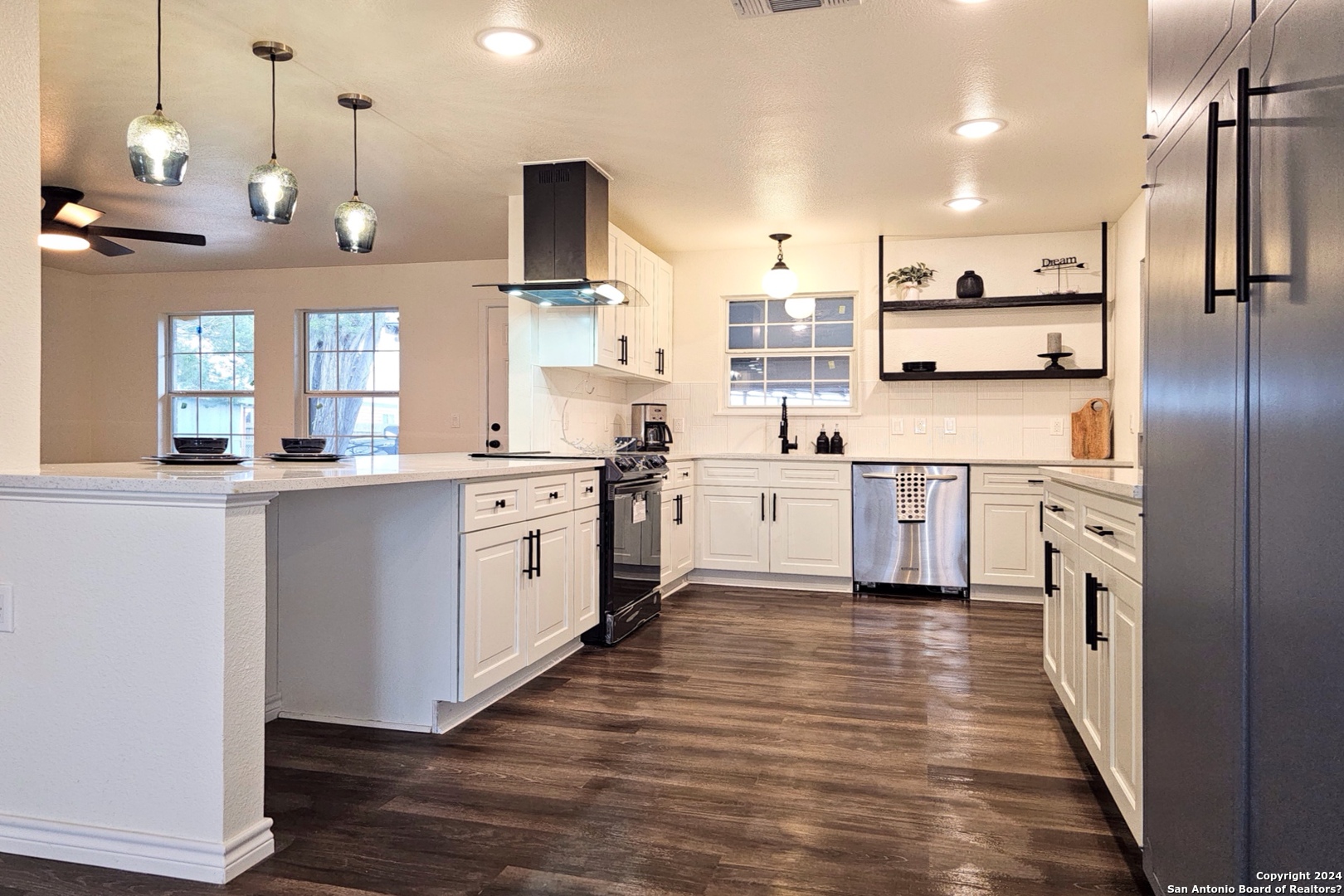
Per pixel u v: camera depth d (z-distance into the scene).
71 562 1.99
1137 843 2.00
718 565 5.78
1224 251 1.32
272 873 1.92
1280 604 1.08
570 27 2.82
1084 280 5.63
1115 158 4.15
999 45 2.95
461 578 2.86
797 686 3.41
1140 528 1.85
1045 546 3.24
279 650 3.04
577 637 3.92
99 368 7.41
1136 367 4.94
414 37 2.89
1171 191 1.62
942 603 5.18
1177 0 1.60
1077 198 4.89
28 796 2.03
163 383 7.38
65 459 7.27
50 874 1.92
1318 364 0.98
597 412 5.84
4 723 2.03
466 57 3.05
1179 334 1.55
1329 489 0.95
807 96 3.40
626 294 4.33
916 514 5.36
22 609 2.02
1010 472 5.22
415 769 2.54
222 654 1.91
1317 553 0.98
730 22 2.79
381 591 2.94
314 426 7.23
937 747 2.73
